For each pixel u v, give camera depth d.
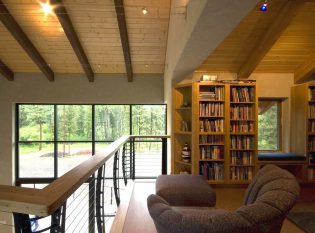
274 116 5.35
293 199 1.30
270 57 4.65
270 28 3.79
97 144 6.83
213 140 4.51
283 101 5.23
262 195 1.40
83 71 6.43
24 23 4.72
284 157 4.60
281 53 4.55
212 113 4.49
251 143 4.60
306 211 3.34
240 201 3.84
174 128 4.70
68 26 4.60
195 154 4.36
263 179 1.66
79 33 5.03
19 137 6.73
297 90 4.87
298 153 4.86
